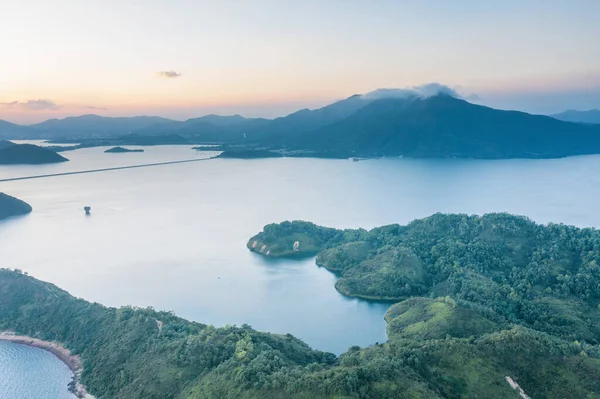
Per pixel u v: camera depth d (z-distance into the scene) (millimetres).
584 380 120875
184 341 149375
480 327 161125
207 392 122188
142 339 161625
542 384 122938
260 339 154000
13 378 159375
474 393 121062
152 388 134000
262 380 118375
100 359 160500
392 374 121438
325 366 140000
